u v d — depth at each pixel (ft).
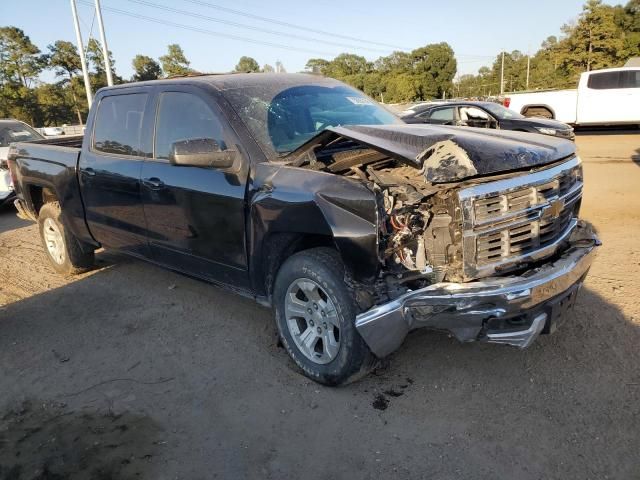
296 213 10.55
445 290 9.34
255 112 12.72
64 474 9.12
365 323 9.62
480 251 9.65
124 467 9.21
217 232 12.67
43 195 19.80
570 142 12.05
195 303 16.15
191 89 13.52
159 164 14.07
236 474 8.91
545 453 8.91
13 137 34.47
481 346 12.40
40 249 23.97
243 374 11.95
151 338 14.02
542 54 283.38
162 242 14.53
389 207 9.65
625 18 192.44
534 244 10.32
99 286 18.20
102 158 16.01
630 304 13.96
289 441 9.65
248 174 11.85
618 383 10.66
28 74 212.64
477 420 9.86
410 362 11.91
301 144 12.43
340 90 15.35
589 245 11.10
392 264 9.93
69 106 209.67
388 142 10.32
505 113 43.34
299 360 11.52
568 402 10.19
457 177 9.27
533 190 10.14
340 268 10.25
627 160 37.99
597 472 8.43
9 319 15.96
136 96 15.20
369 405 10.52
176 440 9.86
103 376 12.30
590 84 56.29
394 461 8.98
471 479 8.47
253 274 12.19
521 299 9.29
